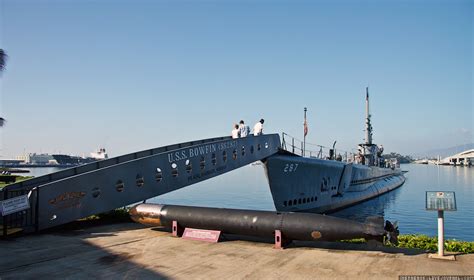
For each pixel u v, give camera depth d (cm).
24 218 1240
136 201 1398
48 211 1199
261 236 1036
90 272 791
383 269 788
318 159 2775
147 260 881
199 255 925
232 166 1833
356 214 3459
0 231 1145
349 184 3500
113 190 1335
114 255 928
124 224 1389
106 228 1305
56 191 1216
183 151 1579
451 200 852
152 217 1217
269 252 952
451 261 838
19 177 3800
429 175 12388
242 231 1054
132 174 1391
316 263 845
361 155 4919
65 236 1162
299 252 948
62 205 1225
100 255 928
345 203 3438
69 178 1244
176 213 1162
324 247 1005
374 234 899
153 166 1457
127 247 1013
